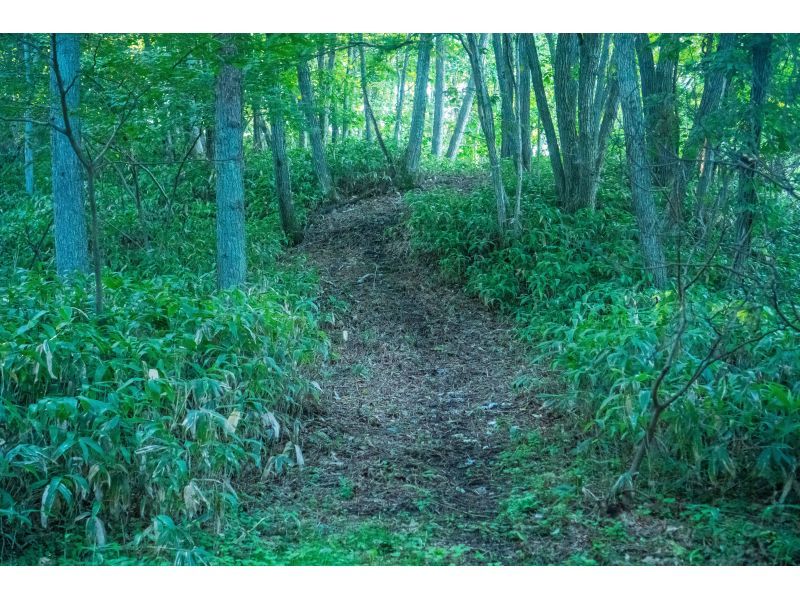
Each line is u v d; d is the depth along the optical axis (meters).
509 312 10.29
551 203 12.29
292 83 13.37
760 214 6.33
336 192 15.98
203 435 4.82
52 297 7.07
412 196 14.10
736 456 4.94
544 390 7.30
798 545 3.96
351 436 6.49
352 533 4.60
